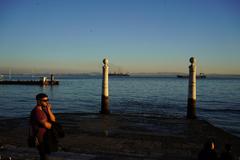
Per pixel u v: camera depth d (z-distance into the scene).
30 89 75.75
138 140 12.03
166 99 44.47
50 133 6.20
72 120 17.59
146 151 10.27
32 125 6.23
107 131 14.03
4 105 35.84
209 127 15.68
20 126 15.05
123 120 17.83
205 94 58.56
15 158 7.87
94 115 20.08
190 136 13.22
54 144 6.27
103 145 11.04
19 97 49.28
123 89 76.94
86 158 8.22
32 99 45.22
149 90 71.94
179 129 15.00
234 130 19.17
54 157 8.15
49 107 6.42
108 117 19.06
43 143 6.14
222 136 13.47
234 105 37.19
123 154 9.60
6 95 54.19
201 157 6.89
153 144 11.39
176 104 36.34
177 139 12.48
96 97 49.25
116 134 13.29
